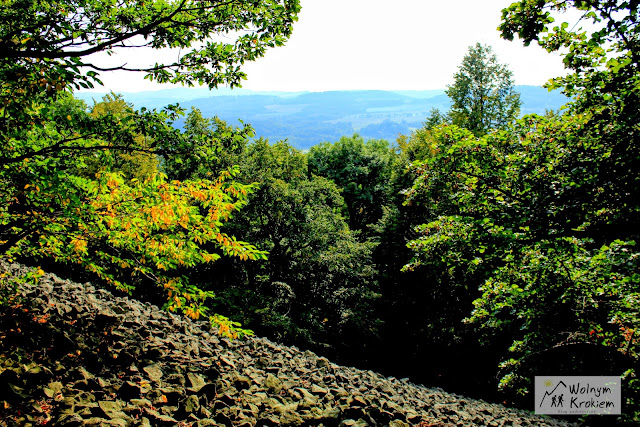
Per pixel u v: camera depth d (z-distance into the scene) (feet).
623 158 17.39
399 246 83.41
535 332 30.40
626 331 21.93
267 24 17.62
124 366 20.80
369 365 81.46
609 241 23.62
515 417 36.17
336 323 74.28
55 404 16.12
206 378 21.97
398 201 89.04
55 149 13.96
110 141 14.69
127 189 16.46
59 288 31.45
